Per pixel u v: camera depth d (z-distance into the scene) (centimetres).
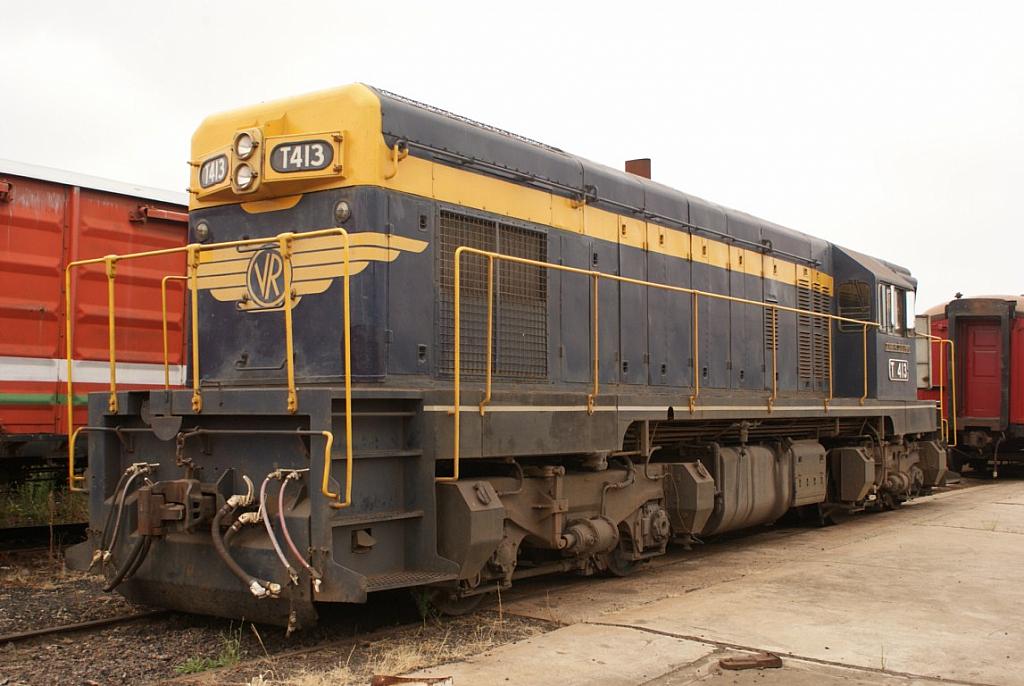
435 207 688
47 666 543
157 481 641
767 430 1056
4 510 1133
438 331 684
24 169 975
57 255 1008
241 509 588
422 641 586
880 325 1270
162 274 1106
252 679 501
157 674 530
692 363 970
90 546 662
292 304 657
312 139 642
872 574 803
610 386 855
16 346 968
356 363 629
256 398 579
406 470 618
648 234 927
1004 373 1852
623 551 823
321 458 554
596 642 569
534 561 769
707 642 569
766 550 979
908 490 1346
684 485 870
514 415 669
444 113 731
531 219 780
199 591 604
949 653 551
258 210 681
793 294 1180
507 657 538
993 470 1966
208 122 716
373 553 592
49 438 979
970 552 923
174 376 1113
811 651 553
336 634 614
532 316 771
